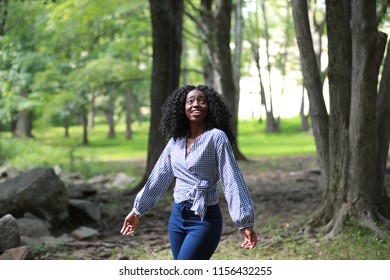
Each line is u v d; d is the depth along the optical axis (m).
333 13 6.90
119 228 8.61
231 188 3.87
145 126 48.75
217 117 4.06
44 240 7.45
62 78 21.45
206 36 17.12
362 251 6.24
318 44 21.94
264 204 10.20
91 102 26.02
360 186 6.93
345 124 7.07
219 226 4.00
